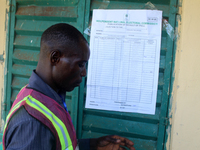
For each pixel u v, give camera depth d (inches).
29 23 59.5
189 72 47.0
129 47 50.7
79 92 54.7
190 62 46.9
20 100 26.8
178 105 48.1
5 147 24.6
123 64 51.2
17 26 60.4
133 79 50.7
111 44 51.8
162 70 49.9
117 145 40.1
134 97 50.8
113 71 51.9
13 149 22.6
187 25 46.9
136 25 50.3
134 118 51.8
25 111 24.6
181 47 47.4
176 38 48.2
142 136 51.7
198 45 46.3
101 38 52.4
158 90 50.3
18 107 25.1
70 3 55.5
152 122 51.1
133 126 52.1
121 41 51.2
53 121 26.8
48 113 26.5
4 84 62.4
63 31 28.0
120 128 52.9
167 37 48.8
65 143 28.7
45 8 57.9
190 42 46.8
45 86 29.3
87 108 54.6
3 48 61.6
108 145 40.1
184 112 47.7
